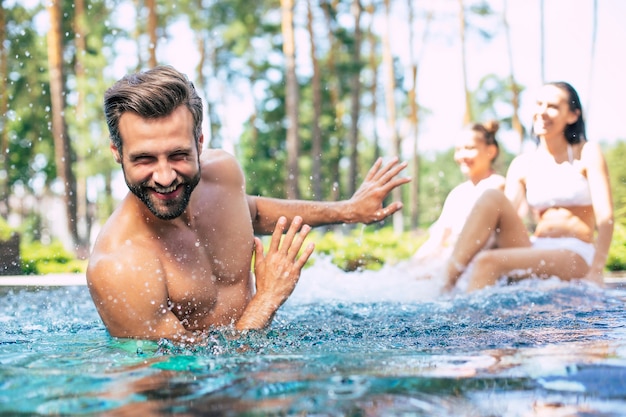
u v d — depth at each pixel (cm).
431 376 133
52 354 172
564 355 156
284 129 2959
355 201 271
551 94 426
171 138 179
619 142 1941
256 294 217
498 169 523
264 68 2753
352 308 288
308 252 221
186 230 212
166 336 197
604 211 409
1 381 135
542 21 1892
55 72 1562
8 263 790
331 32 2359
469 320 239
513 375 133
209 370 143
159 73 183
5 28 2039
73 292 399
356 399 115
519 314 258
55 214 2388
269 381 130
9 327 239
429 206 3825
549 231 423
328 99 2894
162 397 119
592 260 404
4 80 1947
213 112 2641
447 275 386
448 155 4034
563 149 433
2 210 1992
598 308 277
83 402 117
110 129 185
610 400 114
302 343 184
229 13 2416
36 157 2491
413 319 246
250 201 261
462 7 2236
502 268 375
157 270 199
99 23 1816
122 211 207
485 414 106
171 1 2077
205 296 212
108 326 201
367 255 915
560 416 104
